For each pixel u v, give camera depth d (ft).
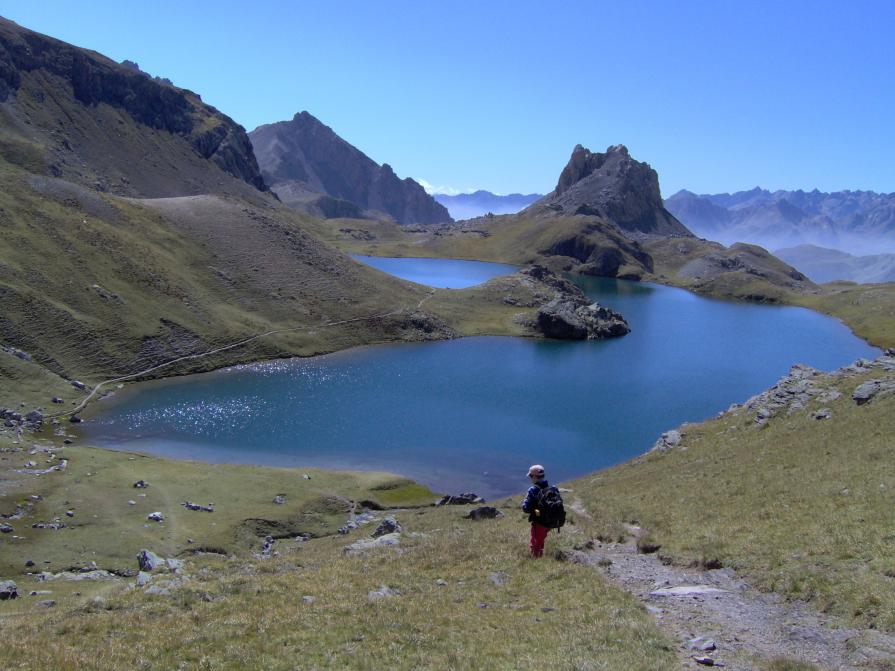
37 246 453.17
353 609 70.28
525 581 79.41
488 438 335.06
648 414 388.16
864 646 57.93
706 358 582.35
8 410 308.81
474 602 73.05
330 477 253.85
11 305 392.06
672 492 139.64
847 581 70.13
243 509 206.28
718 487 130.41
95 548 166.91
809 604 69.00
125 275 482.28
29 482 203.62
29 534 170.09
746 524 98.12
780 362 574.97
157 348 434.30
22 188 512.22
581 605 70.08
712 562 85.66
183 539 178.70
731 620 66.59
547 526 85.46
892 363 202.39
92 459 236.63
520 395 422.41
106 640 64.28
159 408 355.77
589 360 550.77
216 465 253.44
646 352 602.03
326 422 349.20
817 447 140.77
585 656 55.98
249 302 550.77
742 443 181.57
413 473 283.79
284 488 231.09
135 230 554.87
